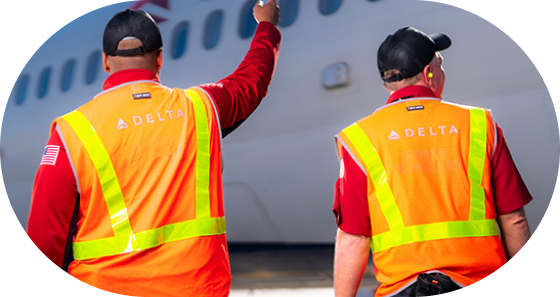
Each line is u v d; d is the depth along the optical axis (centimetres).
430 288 223
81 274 236
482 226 230
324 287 533
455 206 229
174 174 235
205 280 236
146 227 232
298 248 464
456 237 228
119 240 233
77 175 229
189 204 237
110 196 231
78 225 241
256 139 459
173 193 235
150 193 234
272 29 292
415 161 233
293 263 486
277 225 462
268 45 285
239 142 468
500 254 230
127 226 233
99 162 230
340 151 243
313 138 430
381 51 252
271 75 280
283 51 452
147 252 233
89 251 234
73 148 229
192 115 243
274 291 578
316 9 450
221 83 261
